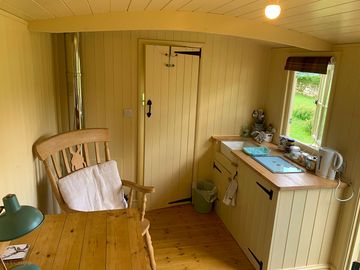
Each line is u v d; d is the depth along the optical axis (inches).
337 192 94.0
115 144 132.1
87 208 88.9
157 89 129.6
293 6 67.4
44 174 93.1
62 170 109.2
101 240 58.1
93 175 94.3
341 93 98.1
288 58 124.8
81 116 114.3
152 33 124.3
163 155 138.5
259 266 99.5
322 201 93.7
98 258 52.6
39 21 78.9
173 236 120.3
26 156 76.0
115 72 124.4
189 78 133.3
